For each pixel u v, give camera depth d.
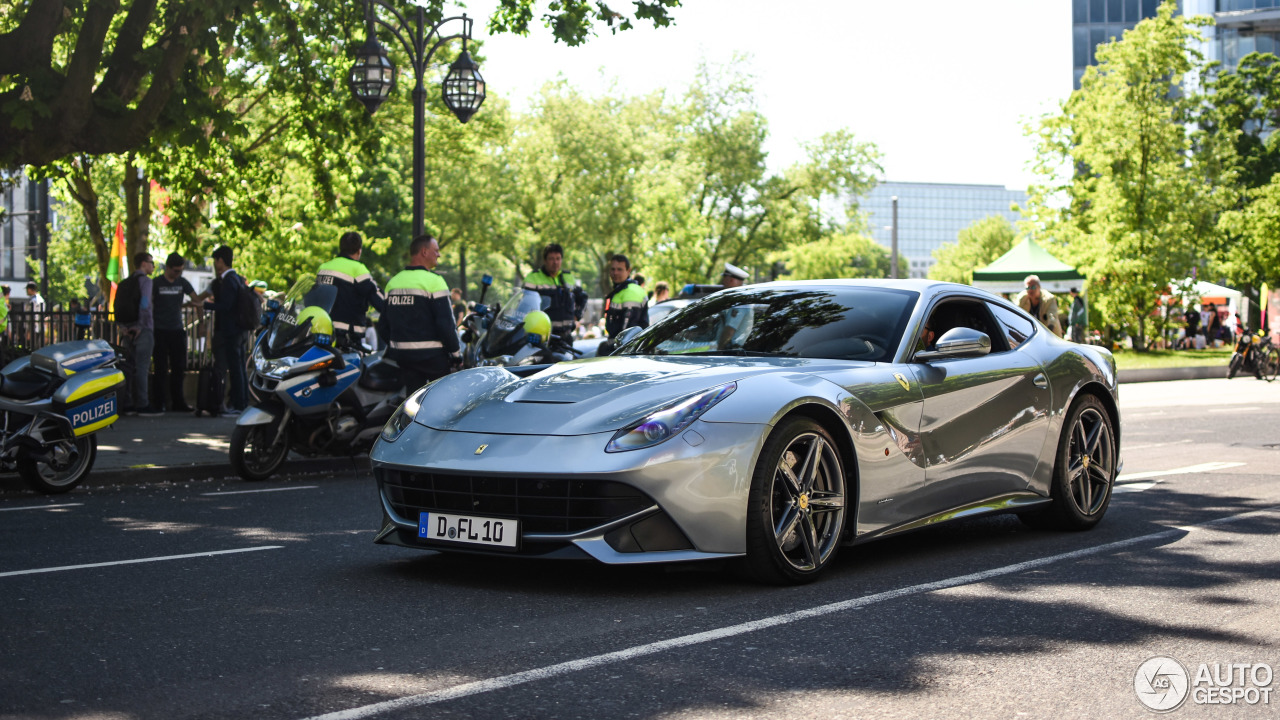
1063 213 39.00
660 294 15.57
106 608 4.54
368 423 9.21
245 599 4.69
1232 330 44.59
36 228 52.81
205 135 11.14
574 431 4.64
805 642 3.96
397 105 26.11
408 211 48.72
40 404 8.05
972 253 96.25
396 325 9.24
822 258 69.75
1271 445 11.66
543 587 4.88
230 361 13.93
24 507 7.55
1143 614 4.40
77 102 10.42
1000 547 5.94
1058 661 3.74
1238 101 52.38
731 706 3.25
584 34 13.84
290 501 7.82
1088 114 36.00
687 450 4.56
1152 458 10.46
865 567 5.37
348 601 4.64
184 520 6.92
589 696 3.34
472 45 25.55
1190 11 58.59
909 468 5.36
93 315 14.59
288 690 3.42
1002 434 5.93
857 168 53.88
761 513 4.71
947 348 5.47
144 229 20.98
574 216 49.84
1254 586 4.93
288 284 31.56
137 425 12.87
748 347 5.76
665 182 49.72
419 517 4.88
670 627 4.17
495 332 10.78
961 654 3.81
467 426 4.91
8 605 4.60
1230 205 36.56
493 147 49.22
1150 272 34.38
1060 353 6.53
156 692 3.40
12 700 3.33
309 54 14.48
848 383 5.16
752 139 52.91
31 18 10.37
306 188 22.86
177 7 10.62
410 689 3.42
